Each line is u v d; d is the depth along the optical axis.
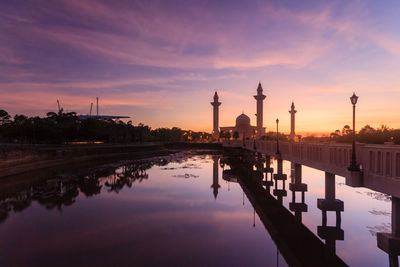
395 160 12.84
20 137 89.62
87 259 15.19
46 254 15.84
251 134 162.00
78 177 45.75
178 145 164.12
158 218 23.27
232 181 44.31
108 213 24.64
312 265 14.86
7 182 40.12
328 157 19.92
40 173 49.69
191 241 18.09
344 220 22.11
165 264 14.66
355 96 15.85
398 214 13.92
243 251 16.59
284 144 32.22
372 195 30.92
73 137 88.75
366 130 54.25
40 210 25.48
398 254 13.52
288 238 18.70
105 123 123.19
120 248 16.80
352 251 16.53
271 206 27.55
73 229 20.28
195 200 30.20
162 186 38.56
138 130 145.50
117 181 42.38
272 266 14.54
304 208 26.41
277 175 36.34
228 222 22.33
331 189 22.16
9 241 17.86
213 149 156.75
